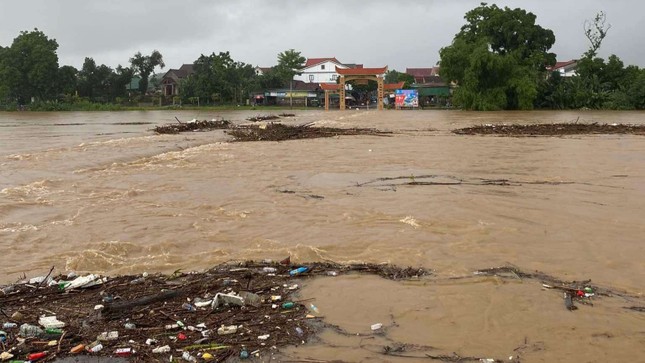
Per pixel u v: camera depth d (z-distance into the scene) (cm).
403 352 564
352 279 771
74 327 620
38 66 8088
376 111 7494
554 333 602
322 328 616
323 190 1452
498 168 1827
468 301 691
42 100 8469
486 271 803
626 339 589
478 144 2694
